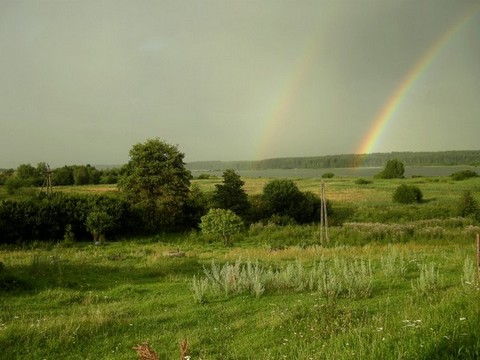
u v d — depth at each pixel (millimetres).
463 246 25094
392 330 6969
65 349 9172
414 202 64000
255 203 49812
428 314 7277
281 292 13922
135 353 8922
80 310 12555
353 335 7039
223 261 21859
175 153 45062
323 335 8578
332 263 20297
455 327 5875
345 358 5652
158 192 43906
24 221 34312
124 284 16594
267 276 14711
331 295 12195
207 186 100438
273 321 10164
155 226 42312
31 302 13617
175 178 44031
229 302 12977
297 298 12984
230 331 10062
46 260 19953
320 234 32688
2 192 75562
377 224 39000
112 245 33844
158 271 19094
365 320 9133
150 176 42938
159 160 44531
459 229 35594
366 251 23859
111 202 39500
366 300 12055
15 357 8711
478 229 34438
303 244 30328
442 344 5348
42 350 9016
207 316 11570
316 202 50688
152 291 15398
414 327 6551
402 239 31797
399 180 121250
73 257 24562
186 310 12211
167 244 34500
